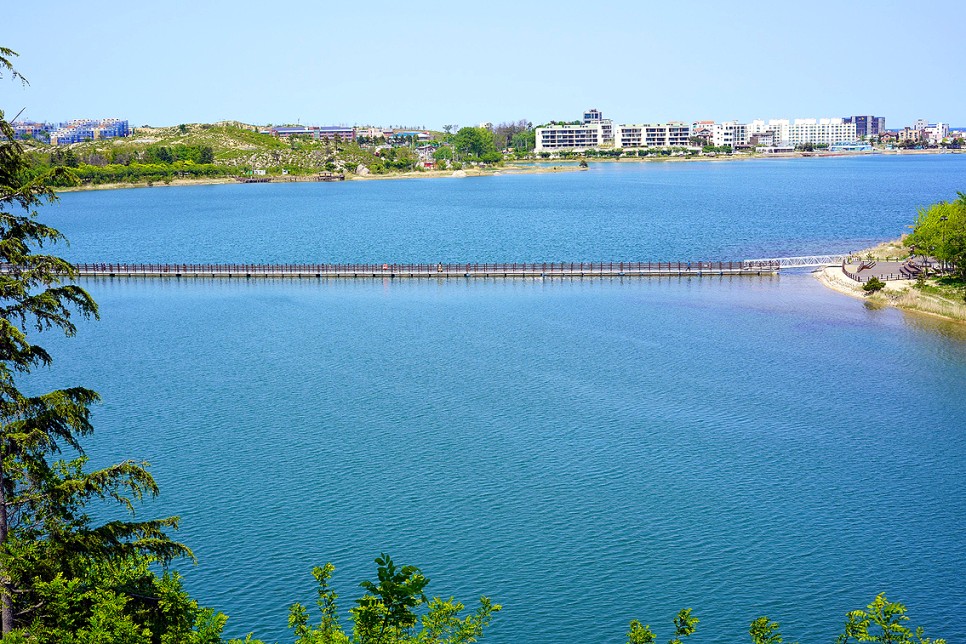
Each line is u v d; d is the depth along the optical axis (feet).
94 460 215.10
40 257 105.19
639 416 243.81
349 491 199.21
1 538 105.70
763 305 384.27
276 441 228.43
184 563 170.30
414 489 200.03
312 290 440.86
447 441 227.40
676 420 240.73
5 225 103.65
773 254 565.53
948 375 276.21
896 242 536.42
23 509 110.32
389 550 174.70
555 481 203.62
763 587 161.79
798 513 187.52
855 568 167.12
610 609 156.04
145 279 479.82
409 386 273.33
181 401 261.24
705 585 162.61
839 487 199.31
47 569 104.06
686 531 180.75
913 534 178.60
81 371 295.07
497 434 231.91
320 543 177.47
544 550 174.29
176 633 108.58
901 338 321.52
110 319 379.14
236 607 156.76
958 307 350.43
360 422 241.76
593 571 167.32
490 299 408.67
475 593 160.86
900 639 108.17
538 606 156.87
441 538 178.81
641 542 176.86
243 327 359.46
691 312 372.58
